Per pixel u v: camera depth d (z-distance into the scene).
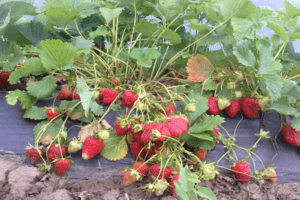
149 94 0.82
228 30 0.81
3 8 0.80
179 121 0.64
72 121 0.75
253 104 0.78
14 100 0.74
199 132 0.67
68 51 0.70
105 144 0.71
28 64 0.72
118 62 0.88
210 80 0.82
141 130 0.66
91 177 0.68
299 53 0.91
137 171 0.64
